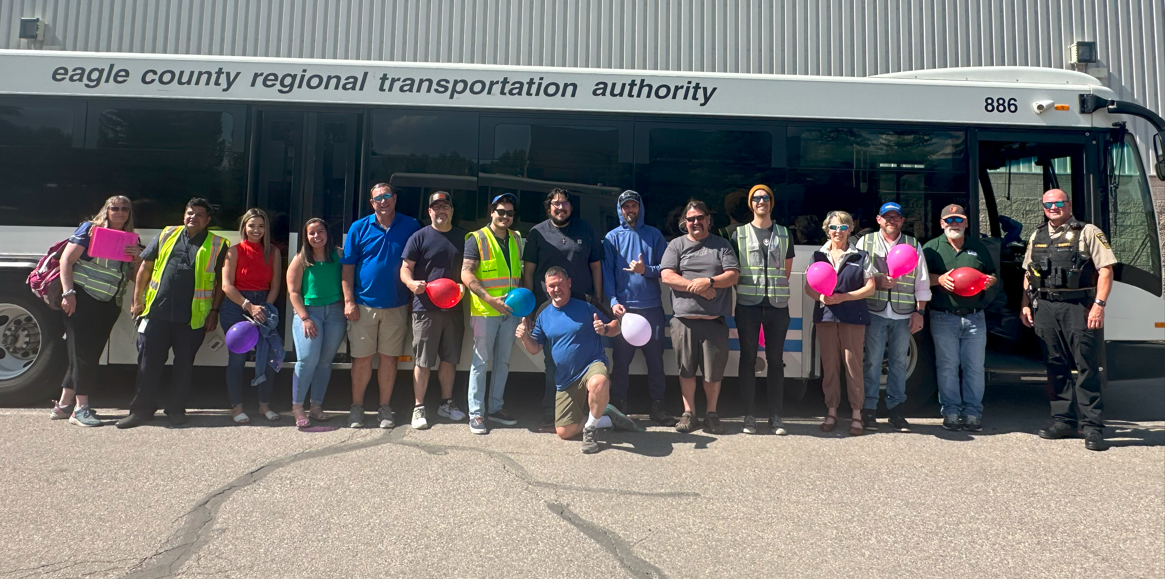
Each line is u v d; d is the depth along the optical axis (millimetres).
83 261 5039
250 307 5148
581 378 4781
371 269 5152
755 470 4324
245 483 3938
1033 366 6004
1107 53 11758
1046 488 4051
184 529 3291
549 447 4758
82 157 5699
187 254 5121
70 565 2900
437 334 5117
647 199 5762
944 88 5875
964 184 5844
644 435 5129
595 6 11625
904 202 5824
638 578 2859
